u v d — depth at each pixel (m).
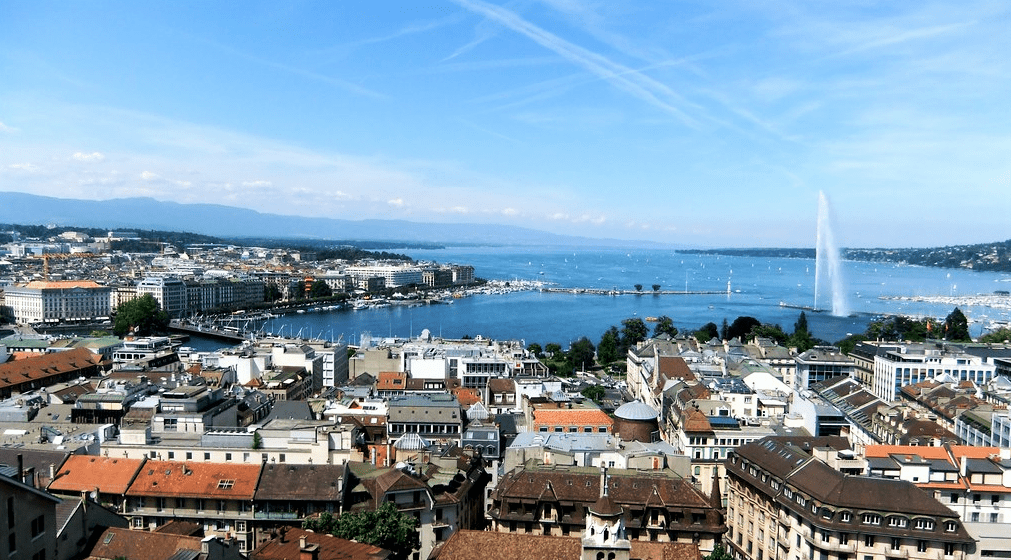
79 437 181.12
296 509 147.62
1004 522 161.62
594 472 161.12
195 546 105.19
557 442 190.62
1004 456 173.12
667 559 121.50
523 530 152.00
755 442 193.38
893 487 151.50
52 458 156.88
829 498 150.88
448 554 119.06
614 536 109.12
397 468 153.88
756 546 177.50
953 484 163.75
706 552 147.75
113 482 150.62
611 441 193.00
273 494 147.62
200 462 156.38
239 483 150.25
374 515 131.00
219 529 147.75
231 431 184.00
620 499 152.25
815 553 150.88
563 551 118.62
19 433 188.62
